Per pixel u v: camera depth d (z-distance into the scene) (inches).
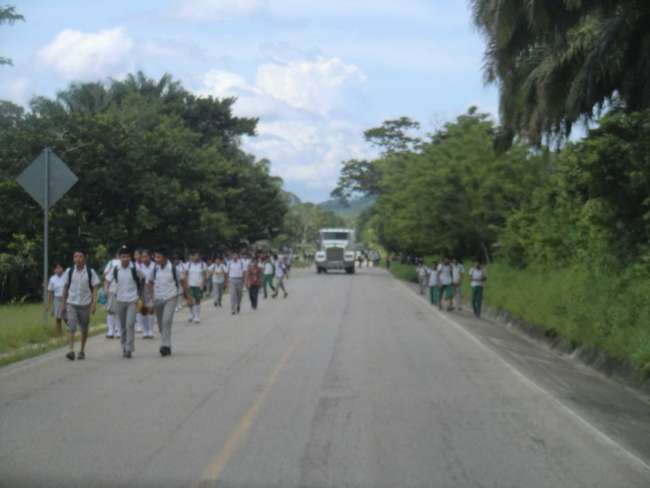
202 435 346.0
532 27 659.4
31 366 553.6
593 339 676.1
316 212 6633.9
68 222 1392.7
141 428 358.9
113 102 1973.4
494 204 1587.1
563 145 895.1
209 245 1877.5
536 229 1225.4
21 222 1369.3
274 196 2664.9
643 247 753.6
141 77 2416.3
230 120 2502.5
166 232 1630.2
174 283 618.2
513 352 696.4
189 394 445.1
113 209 1517.0
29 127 1459.2
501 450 330.3
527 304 968.3
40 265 1374.3
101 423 368.8
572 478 292.7
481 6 641.0
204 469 293.1
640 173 719.1
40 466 295.9
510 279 1236.5
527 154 1533.0
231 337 757.3
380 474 290.0
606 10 668.7
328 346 690.2
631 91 787.4
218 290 1210.0
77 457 308.5
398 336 791.7
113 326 734.5
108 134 1449.3
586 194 809.5
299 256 5649.6
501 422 385.7
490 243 1683.1
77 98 2053.4
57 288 731.4
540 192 1213.7
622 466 311.0
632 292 667.4
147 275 653.3
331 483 278.2
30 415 386.0
